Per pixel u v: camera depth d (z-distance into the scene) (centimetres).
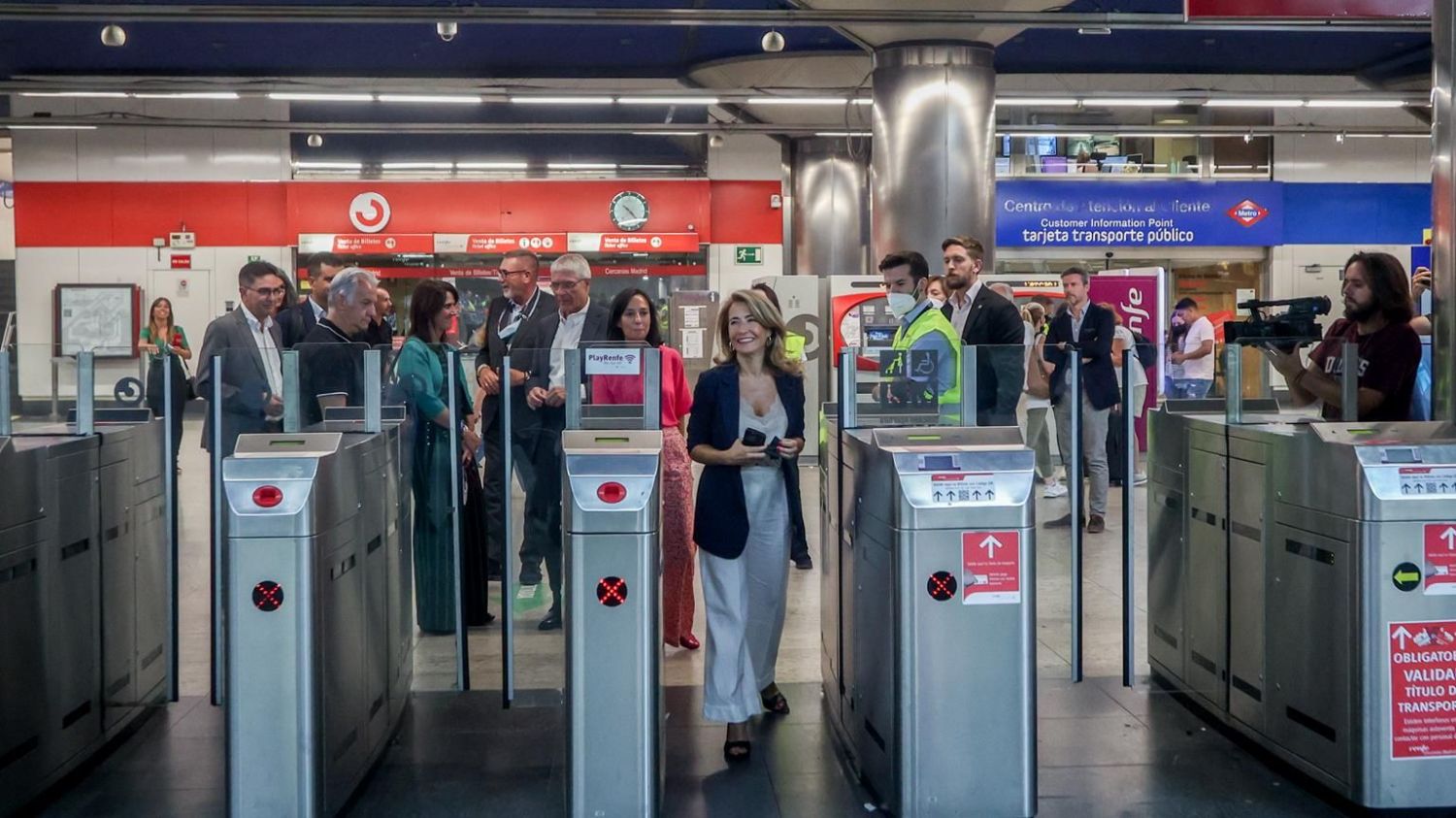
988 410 479
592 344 453
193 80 1653
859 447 440
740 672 448
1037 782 410
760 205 1828
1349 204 1862
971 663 393
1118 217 1839
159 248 1744
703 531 448
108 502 479
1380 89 1703
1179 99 1447
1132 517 551
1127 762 461
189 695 546
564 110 1795
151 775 454
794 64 1543
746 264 1828
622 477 398
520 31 1395
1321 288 1866
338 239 1764
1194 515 519
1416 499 395
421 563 541
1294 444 434
